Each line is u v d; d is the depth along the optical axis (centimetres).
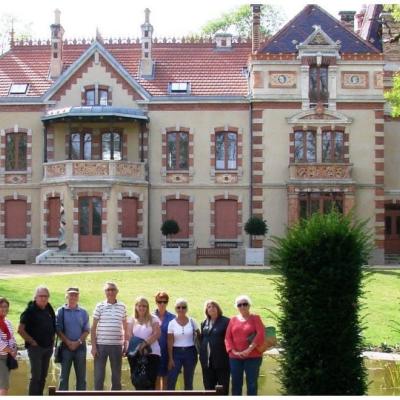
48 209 4028
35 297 1405
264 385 1569
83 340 1434
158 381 1423
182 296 2564
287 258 1252
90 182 3888
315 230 1248
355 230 1254
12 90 4181
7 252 4097
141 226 4019
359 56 3994
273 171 4009
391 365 1756
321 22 4119
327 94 4006
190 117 4088
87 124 4084
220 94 4103
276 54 4000
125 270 3262
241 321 1362
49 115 4019
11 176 4116
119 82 4097
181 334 1424
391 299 2564
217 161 4091
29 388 1398
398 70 4369
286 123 4009
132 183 3978
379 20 4584
